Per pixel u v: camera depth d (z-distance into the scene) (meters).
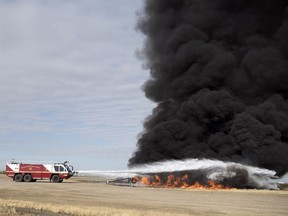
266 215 24.05
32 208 23.58
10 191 36.66
